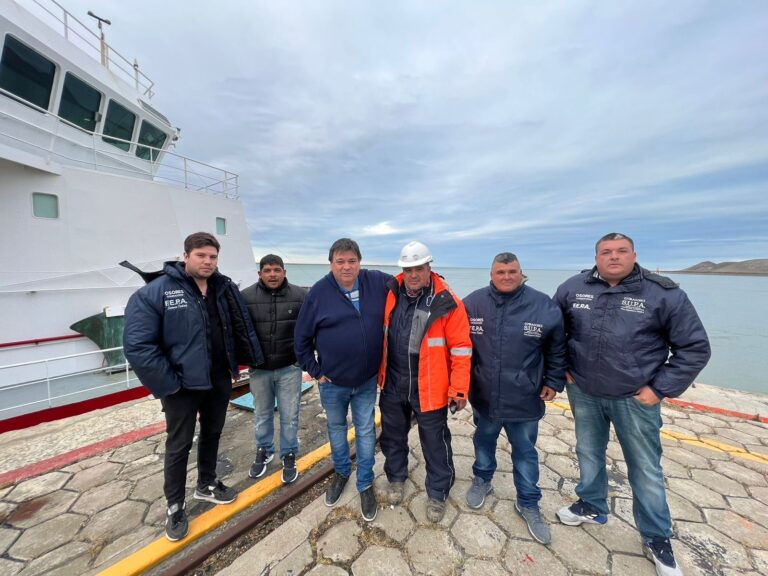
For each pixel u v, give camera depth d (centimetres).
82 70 544
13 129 472
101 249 535
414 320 219
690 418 394
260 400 268
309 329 226
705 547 203
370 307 226
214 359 223
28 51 475
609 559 195
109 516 226
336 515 229
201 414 231
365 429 238
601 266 196
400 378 227
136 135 695
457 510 234
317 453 303
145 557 189
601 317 197
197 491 235
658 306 182
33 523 219
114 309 532
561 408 418
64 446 321
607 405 201
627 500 246
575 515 221
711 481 269
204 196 689
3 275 455
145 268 586
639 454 193
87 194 521
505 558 195
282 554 196
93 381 502
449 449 239
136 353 180
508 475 277
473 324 226
